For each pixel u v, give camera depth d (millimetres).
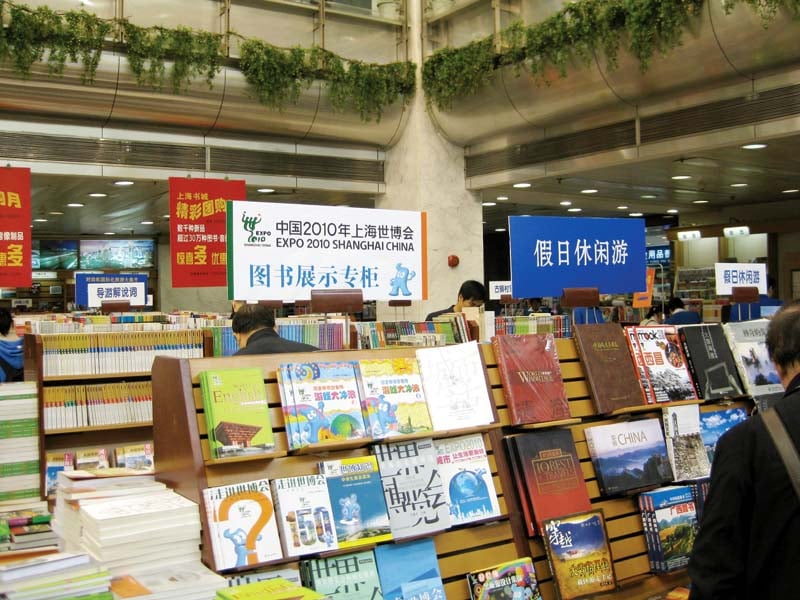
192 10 8742
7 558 2029
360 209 3926
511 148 9961
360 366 2609
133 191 10734
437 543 2611
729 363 3523
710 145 7695
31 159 8312
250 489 2260
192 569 2102
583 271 4254
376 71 9703
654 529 3020
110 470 2736
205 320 6828
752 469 1715
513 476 2842
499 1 9141
